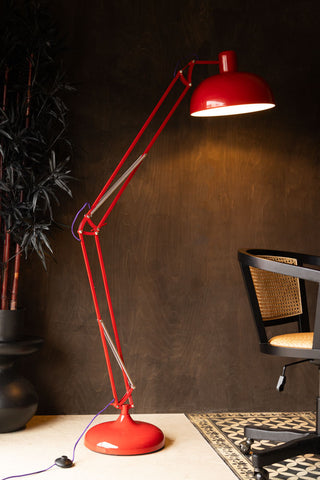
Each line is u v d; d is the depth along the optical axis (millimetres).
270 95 2482
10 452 2525
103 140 3178
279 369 3289
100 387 3164
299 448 2227
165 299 3217
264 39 3309
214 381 3240
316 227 3348
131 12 3199
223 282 3262
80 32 3156
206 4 3260
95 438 2568
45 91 2834
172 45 3229
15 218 2820
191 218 3246
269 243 3309
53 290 3137
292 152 3336
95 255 3170
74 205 3150
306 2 3344
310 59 3346
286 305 2648
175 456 2502
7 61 2852
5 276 2883
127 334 3188
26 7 2969
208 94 2467
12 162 2762
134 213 3203
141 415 3154
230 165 3285
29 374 3117
